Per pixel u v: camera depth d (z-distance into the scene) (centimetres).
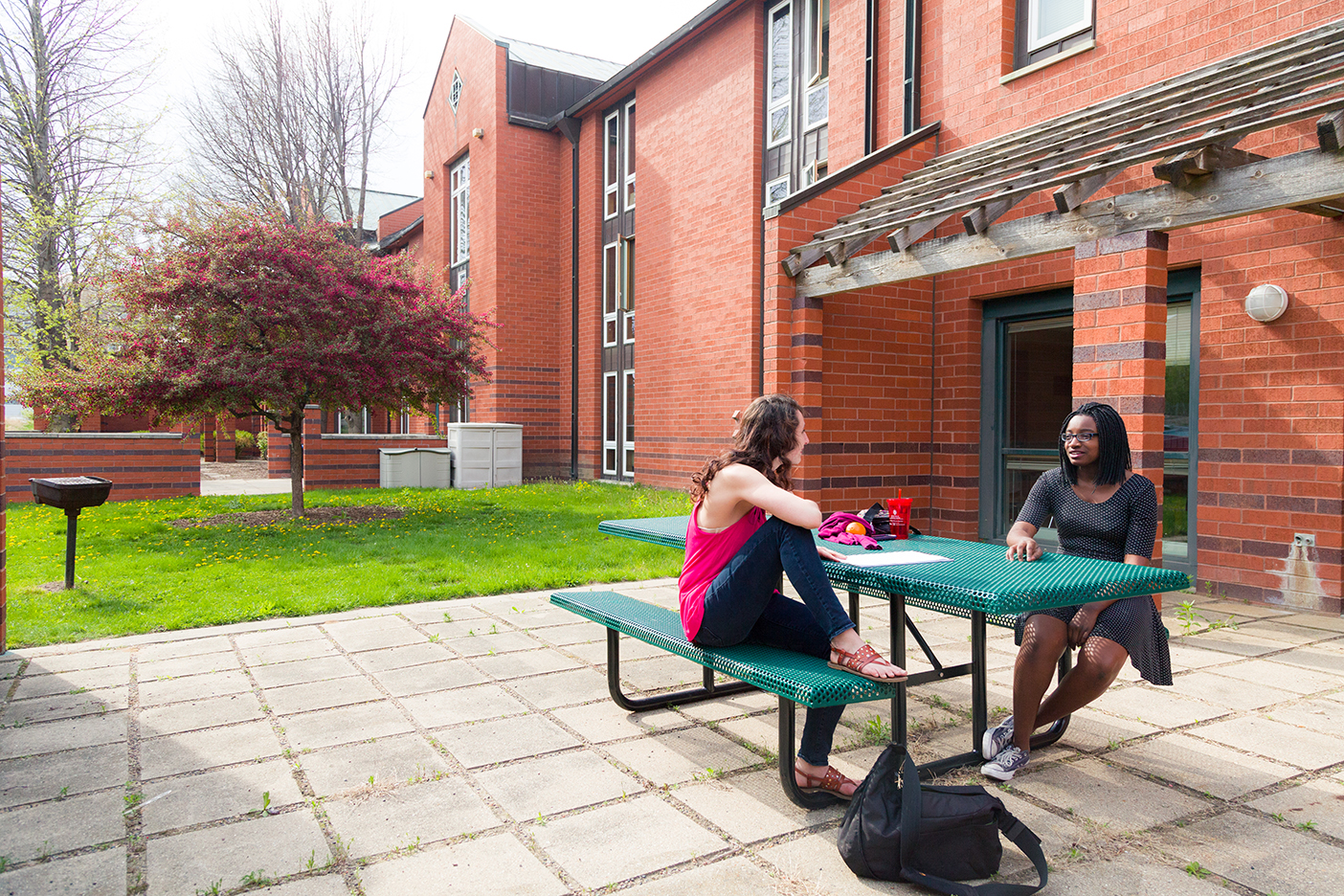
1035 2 795
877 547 351
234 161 2197
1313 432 571
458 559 752
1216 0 632
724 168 1233
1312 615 564
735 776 299
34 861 237
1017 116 794
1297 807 272
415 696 391
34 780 294
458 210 1978
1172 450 684
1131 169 683
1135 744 328
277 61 2127
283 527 977
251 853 242
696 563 289
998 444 866
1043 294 810
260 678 418
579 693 396
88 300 1652
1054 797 279
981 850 225
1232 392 619
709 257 1264
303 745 328
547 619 551
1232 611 574
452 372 1124
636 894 220
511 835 254
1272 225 593
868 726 348
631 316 1532
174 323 973
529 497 1338
